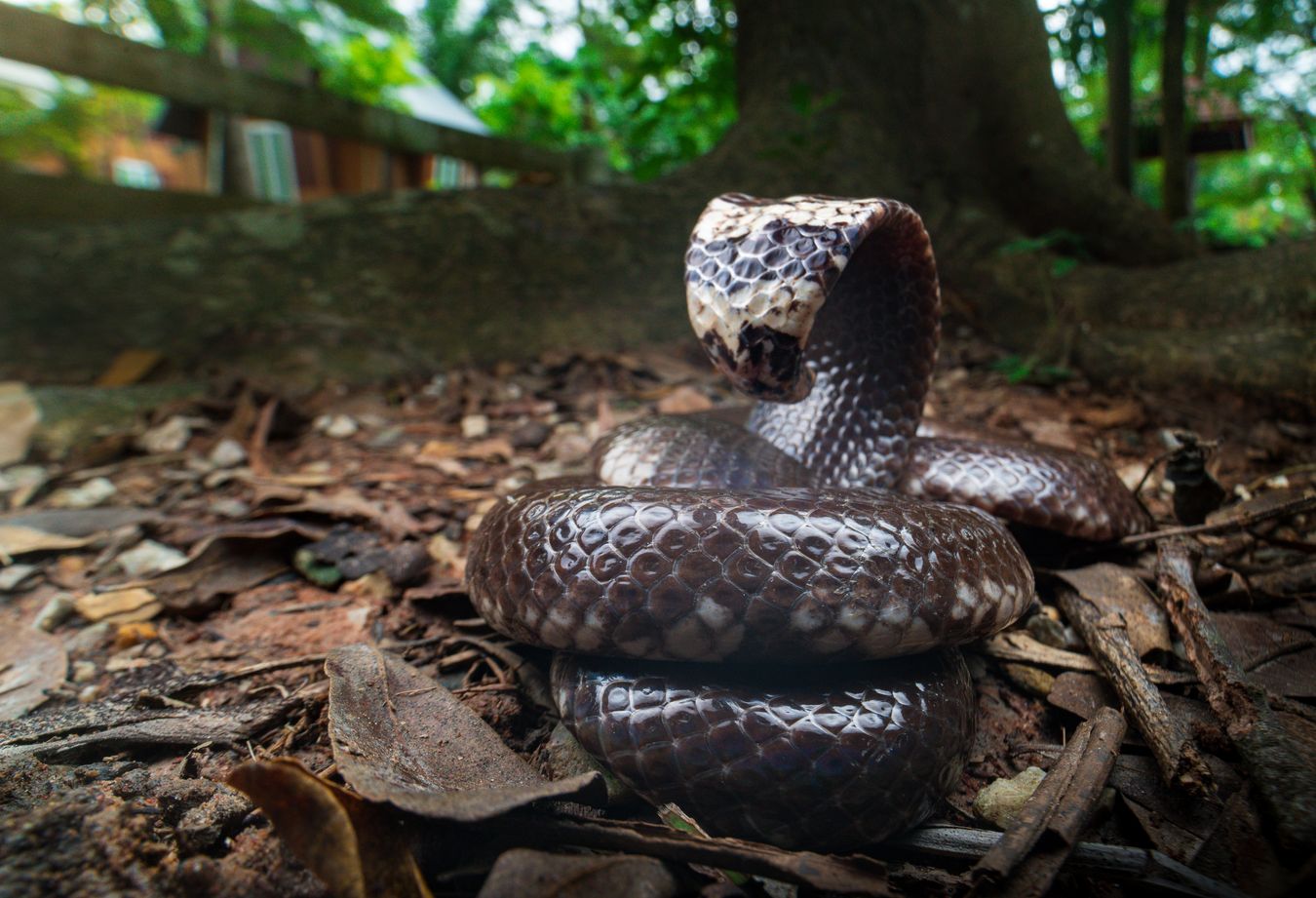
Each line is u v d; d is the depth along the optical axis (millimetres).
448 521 334
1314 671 211
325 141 1426
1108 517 265
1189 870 147
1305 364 461
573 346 622
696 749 164
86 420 453
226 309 577
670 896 136
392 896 132
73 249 579
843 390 247
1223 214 1308
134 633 252
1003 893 138
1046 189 719
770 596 164
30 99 1343
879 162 727
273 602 276
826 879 131
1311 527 298
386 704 186
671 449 250
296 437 460
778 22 769
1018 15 733
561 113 1454
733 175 724
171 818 161
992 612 179
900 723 165
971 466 265
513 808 139
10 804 151
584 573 173
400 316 604
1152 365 520
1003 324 631
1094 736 174
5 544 316
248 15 1387
